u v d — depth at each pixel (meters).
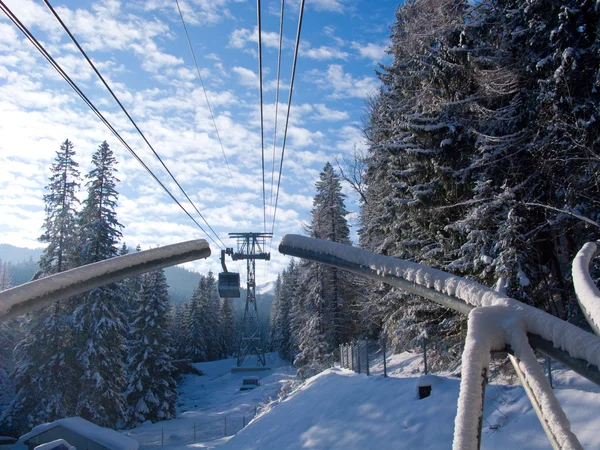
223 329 107.75
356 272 4.79
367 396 16.16
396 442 12.17
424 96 18.64
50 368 33.72
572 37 13.61
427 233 19.19
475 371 3.01
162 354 45.41
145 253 4.84
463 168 17.06
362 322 40.66
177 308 99.44
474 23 16.41
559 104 14.02
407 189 19.41
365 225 33.47
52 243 37.06
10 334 43.34
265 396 45.97
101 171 38.50
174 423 42.72
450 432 11.38
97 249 36.88
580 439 9.07
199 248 5.09
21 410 34.31
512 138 15.68
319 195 47.56
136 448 28.19
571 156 14.31
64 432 28.08
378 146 22.89
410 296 19.91
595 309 3.22
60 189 37.62
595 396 10.04
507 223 14.12
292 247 5.04
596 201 13.59
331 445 14.05
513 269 13.82
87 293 35.53
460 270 15.68
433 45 18.31
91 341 34.25
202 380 77.00
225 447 19.47
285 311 90.69
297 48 8.35
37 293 4.36
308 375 34.09
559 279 16.06
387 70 25.39
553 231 15.45
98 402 34.22
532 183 15.64
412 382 15.46
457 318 17.42
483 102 17.09
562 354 3.06
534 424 9.98
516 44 15.79
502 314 3.31
